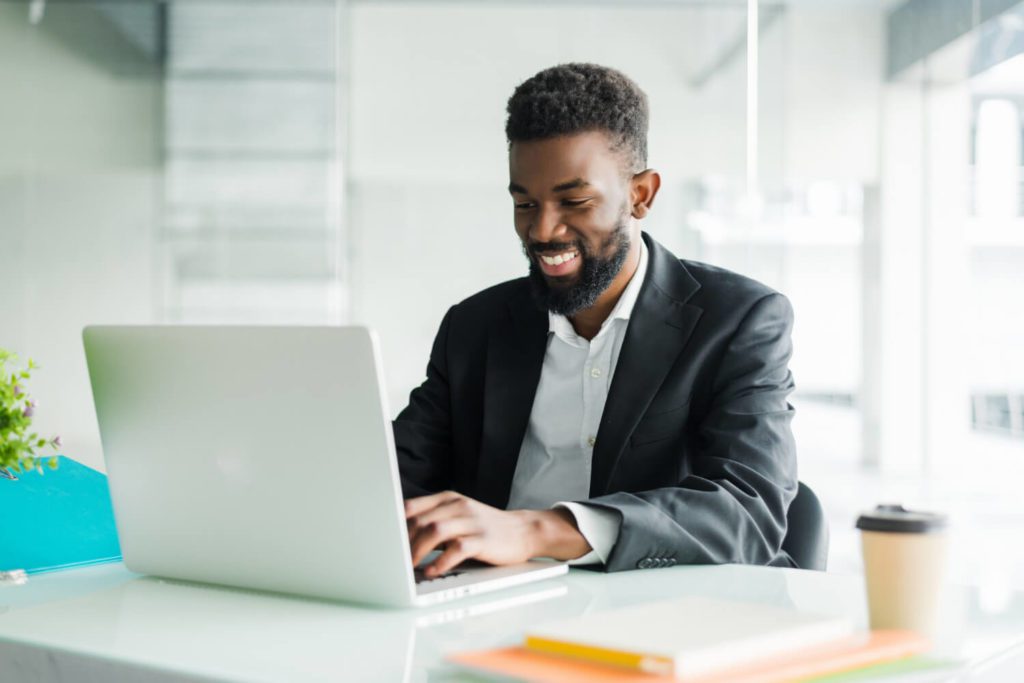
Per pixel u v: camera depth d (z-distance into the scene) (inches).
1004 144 172.6
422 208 225.0
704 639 29.0
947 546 33.2
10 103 225.9
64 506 53.9
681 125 223.1
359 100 225.3
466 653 30.7
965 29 176.7
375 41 225.0
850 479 191.6
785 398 60.9
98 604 42.2
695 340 61.0
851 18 206.5
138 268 225.3
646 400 60.3
